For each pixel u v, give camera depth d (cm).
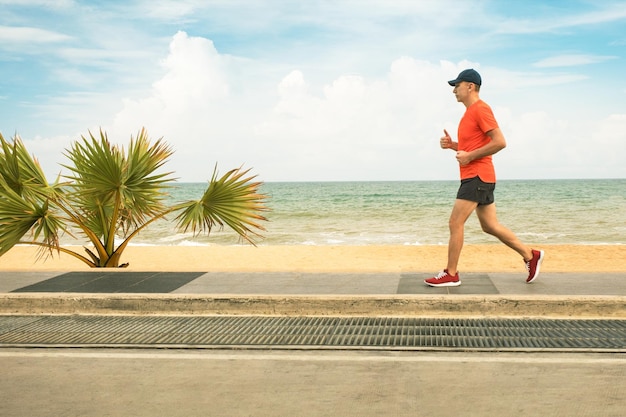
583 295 655
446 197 7406
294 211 5194
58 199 1025
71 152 995
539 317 643
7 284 772
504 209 5059
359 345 554
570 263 1752
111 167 955
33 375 486
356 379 469
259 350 549
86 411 409
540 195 7469
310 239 2806
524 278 775
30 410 412
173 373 488
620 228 3300
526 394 434
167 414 402
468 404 415
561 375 473
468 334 586
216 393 442
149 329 620
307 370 492
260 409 410
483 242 2620
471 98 715
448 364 503
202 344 563
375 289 711
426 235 2978
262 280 784
